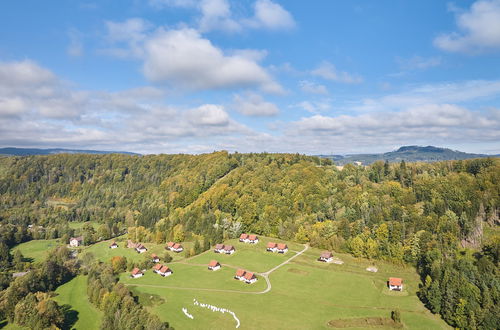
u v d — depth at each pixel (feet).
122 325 361.30
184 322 370.53
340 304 392.06
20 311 410.93
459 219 482.28
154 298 433.07
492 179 519.60
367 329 340.39
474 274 374.84
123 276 540.11
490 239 428.15
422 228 497.05
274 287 450.30
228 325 358.84
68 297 492.95
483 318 323.37
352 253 531.50
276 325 353.51
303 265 515.50
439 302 361.30
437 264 411.95
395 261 481.87
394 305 382.22
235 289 453.58
